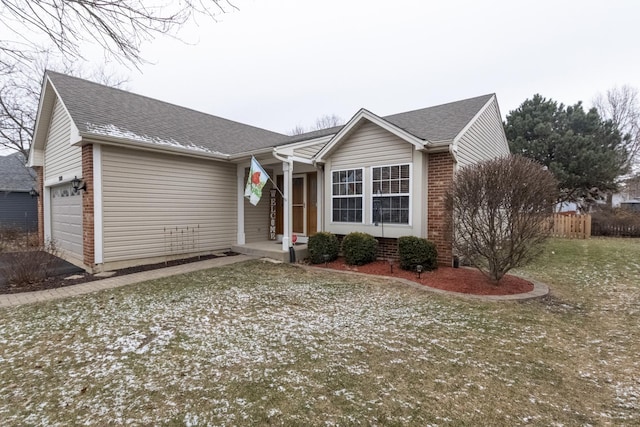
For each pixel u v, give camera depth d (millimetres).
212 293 5574
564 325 4129
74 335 3766
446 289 5738
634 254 9344
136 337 3701
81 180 7605
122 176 7629
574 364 3100
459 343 3553
